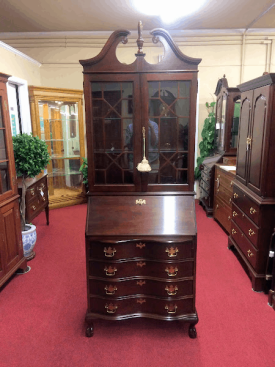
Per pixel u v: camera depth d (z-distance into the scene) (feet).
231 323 7.04
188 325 7.02
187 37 16.53
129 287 6.39
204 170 15.85
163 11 13.42
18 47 16.69
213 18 14.43
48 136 15.83
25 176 10.43
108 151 6.50
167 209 6.44
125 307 6.48
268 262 7.99
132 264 6.29
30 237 10.21
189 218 6.33
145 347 6.30
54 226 13.60
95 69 6.06
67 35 16.52
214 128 16.44
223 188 12.64
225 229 12.90
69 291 8.45
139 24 5.90
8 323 7.09
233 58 16.70
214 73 16.93
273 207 7.86
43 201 12.70
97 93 6.23
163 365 5.82
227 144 13.98
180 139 6.40
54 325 7.02
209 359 5.95
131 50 16.60
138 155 6.44
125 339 6.55
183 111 6.26
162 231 6.17
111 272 6.25
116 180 6.64
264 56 16.58
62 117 16.26
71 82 17.17
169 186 6.59
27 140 10.12
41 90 14.73
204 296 8.14
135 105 6.20
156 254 6.21
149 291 6.44
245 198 9.16
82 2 12.36
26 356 6.06
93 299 6.50
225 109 13.97
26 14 13.76
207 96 17.22
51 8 13.02
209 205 14.87
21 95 14.34
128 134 6.41
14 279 9.11
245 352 6.13
